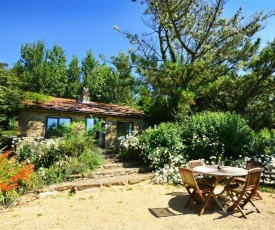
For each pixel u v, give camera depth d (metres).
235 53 16.17
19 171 6.94
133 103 28.88
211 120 11.59
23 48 30.59
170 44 18.44
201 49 16.34
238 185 5.84
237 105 16.66
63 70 31.12
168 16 15.92
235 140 10.50
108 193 7.17
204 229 4.52
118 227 4.62
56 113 13.34
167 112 16.66
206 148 10.73
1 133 11.16
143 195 6.91
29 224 4.82
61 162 8.84
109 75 27.16
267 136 10.77
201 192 5.41
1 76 11.56
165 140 10.59
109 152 14.12
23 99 12.48
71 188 7.32
